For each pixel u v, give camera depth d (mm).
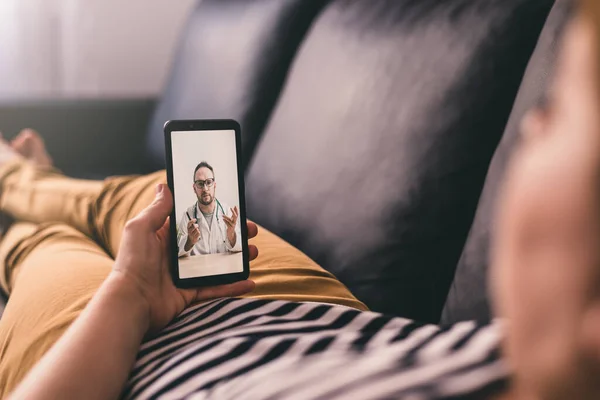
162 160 1482
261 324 474
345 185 812
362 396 320
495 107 708
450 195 708
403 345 370
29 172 1204
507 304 256
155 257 530
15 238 975
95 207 960
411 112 762
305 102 967
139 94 2232
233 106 1274
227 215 583
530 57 704
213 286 576
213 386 393
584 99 237
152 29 2209
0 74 2145
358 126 827
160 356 480
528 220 245
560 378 236
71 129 1729
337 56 934
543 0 718
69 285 643
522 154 264
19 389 436
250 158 1238
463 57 736
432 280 711
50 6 2131
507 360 273
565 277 232
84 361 442
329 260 804
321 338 411
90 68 2186
